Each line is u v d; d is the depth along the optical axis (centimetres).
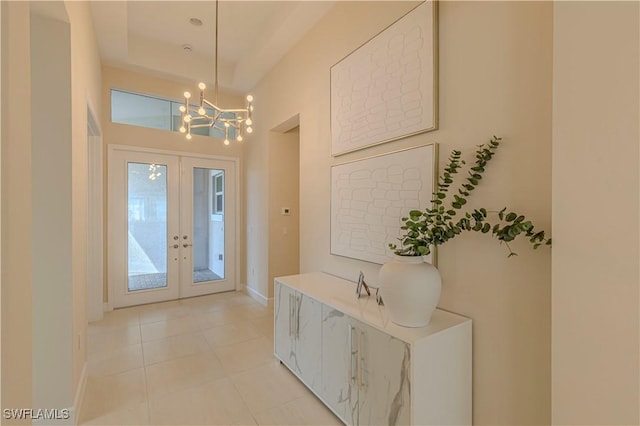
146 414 210
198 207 487
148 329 354
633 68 100
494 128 167
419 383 155
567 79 115
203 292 491
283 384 246
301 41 351
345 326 199
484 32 172
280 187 446
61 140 197
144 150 441
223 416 209
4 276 84
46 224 194
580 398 111
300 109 352
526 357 155
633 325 100
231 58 453
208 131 496
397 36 220
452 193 188
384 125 232
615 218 104
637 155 99
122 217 427
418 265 174
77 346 218
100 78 387
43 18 192
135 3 330
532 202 152
